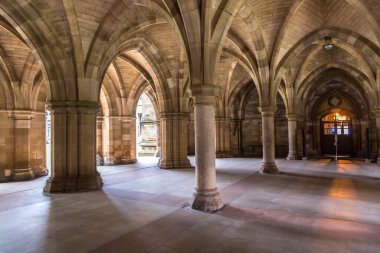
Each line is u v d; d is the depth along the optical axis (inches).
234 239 207.5
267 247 192.5
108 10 388.5
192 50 285.1
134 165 718.5
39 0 348.5
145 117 1200.2
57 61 385.1
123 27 429.4
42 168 569.3
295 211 279.3
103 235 218.1
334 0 441.4
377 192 367.6
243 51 530.0
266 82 525.7
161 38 552.1
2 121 503.5
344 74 859.4
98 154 746.8
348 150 956.0
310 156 931.3
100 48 397.4
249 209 287.0
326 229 227.3
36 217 266.1
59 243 203.3
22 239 211.5
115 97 753.6
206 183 288.4
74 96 391.5
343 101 954.7
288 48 543.2
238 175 516.7
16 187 428.5
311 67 773.9
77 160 394.0
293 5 430.9
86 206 304.7
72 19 363.6
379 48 478.6
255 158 872.9
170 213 275.0
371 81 655.1
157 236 214.8
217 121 895.7
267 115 539.2
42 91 564.1
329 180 461.1
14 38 462.6
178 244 199.5
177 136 645.9
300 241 202.7
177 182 449.7
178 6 295.1
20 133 516.7
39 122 564.1
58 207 302.0
